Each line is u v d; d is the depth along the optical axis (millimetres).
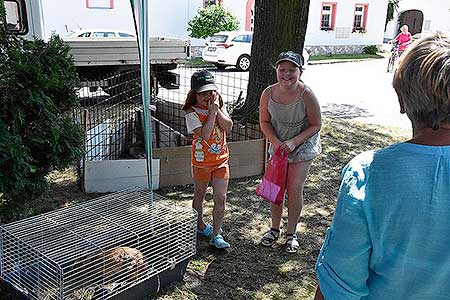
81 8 14820
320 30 21969
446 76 1006
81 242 2717
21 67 2701
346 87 12461
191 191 4434
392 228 1041
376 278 1106
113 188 4305
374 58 21312
